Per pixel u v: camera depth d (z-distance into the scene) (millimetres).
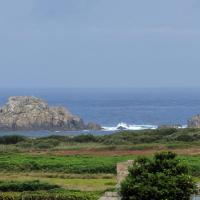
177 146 168500
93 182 107688
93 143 192625
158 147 167625
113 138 194875
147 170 69375
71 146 183500
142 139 191250
